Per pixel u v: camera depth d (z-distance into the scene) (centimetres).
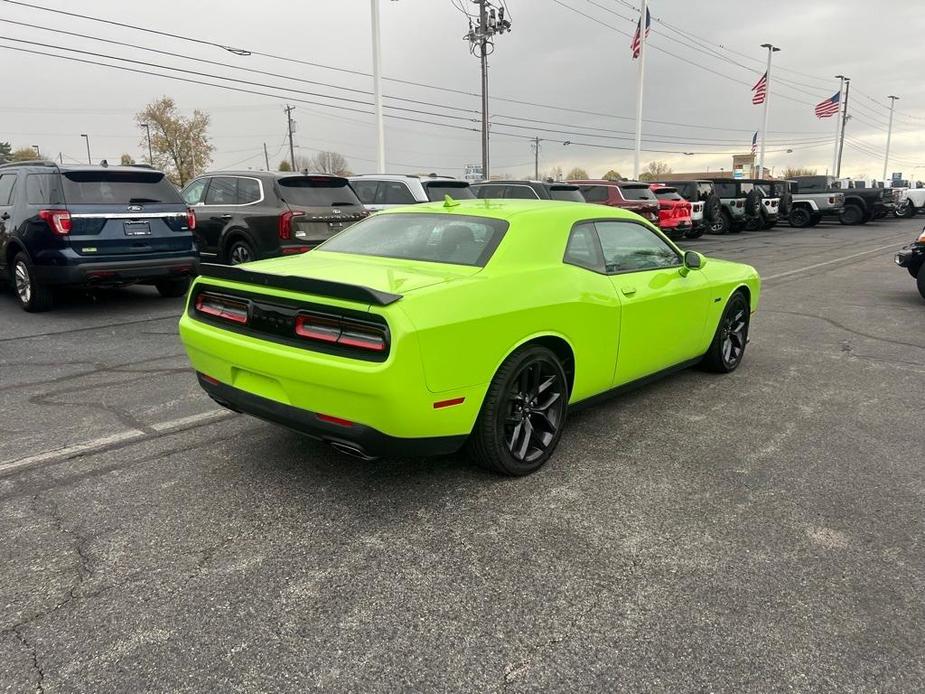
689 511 340
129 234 820
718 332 564
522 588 274
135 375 573
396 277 334
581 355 399
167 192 870
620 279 433
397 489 360
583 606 262
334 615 255
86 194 797
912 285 1160
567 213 418
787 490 364
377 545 305
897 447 427
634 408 499
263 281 337
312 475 376
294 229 952
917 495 360
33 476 371
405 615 256
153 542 305
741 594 271
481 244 375
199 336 369
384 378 293
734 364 601
